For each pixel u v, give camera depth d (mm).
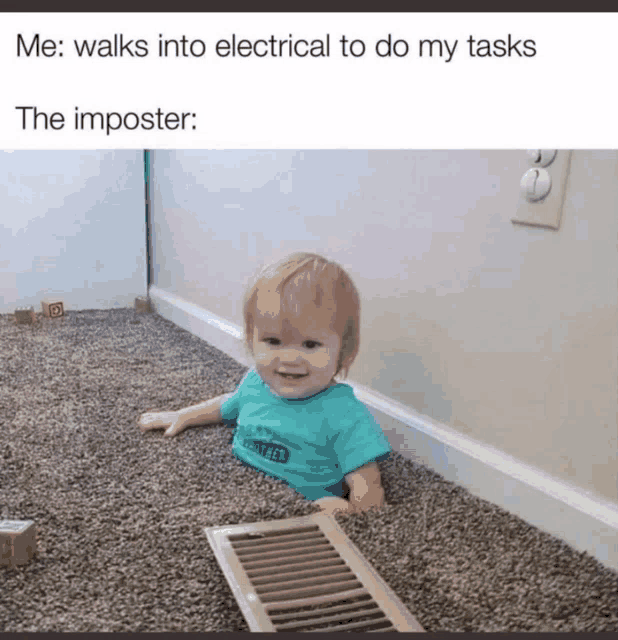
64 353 1647
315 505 912
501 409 945
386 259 1140
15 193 2018
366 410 992
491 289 940
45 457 1051
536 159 842
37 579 739
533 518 890
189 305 1963
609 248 775
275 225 1465
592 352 807
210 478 991
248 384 1089
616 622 691
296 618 674
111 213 2152
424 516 898
